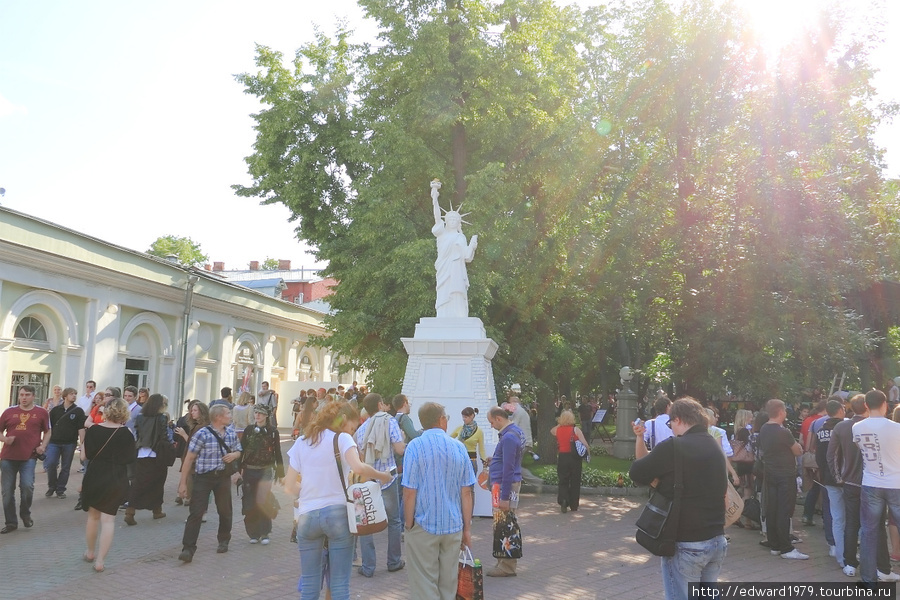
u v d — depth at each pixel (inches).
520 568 333.1
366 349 804.6
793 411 840.3
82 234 824.3
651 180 817.5
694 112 789.9
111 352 877.8
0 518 434.9
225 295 1155.3
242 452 381.1
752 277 723.4
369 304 754.2
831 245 729.0
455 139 792.9
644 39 816.9
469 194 749.9
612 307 889.5
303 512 216.4
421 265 687.7
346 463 220.8
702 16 784.3
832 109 775.7
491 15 778.8
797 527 466.6
